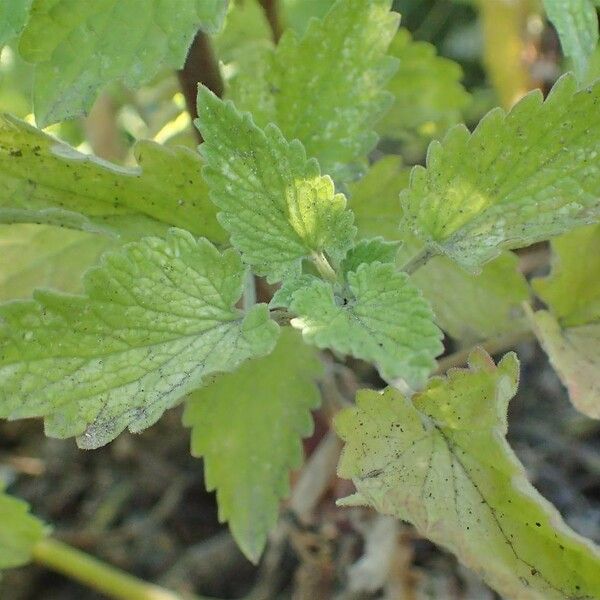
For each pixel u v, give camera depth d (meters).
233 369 0.27
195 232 0.32
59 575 0.47
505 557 0.28
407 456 0.29
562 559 0.28
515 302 0.35
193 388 0.27
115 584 0.45
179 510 0.49
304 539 0.42
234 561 0.47
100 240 0.34
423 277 0.35
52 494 0.50
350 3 0.33
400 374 0.26
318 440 0.43
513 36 0.45
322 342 0.27
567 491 0.46
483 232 0.30
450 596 0.42
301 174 0.29
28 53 0.31
